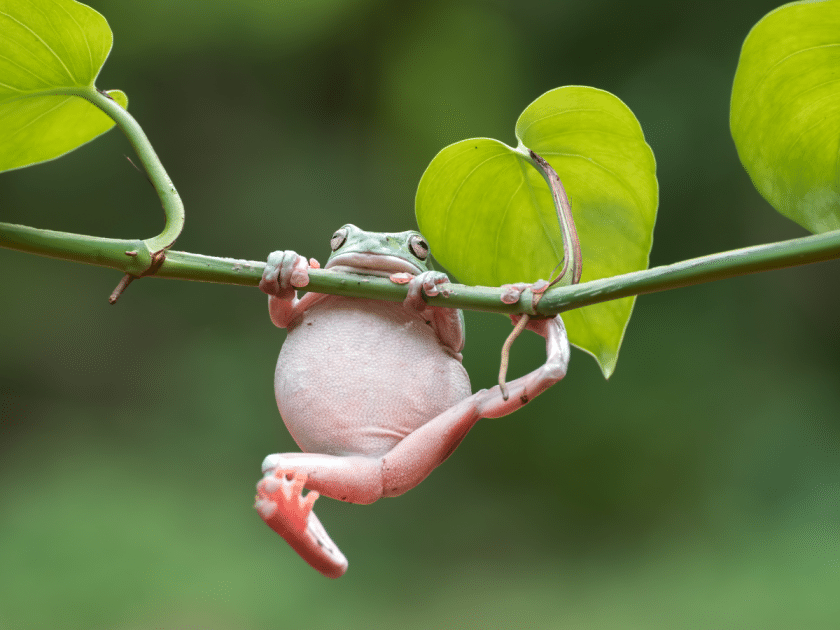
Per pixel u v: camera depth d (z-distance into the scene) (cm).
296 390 172
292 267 172
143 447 870
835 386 859
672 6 908
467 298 171
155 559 698
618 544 806
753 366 873
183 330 946
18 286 924
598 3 930
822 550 686
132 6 916
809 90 174
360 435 171
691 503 827
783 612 616
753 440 839
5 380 907
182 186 963
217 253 959
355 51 988
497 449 883
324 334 172
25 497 772
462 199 178
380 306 173
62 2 175
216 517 770
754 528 767
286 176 978
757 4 884
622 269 179
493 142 177
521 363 859
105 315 941
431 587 748
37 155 179
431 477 867
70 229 949
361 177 995
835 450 811
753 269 170
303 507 168
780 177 175
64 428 888
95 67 176
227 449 877
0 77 176
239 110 981
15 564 685
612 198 178
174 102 966
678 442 855
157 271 172
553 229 179
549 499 866
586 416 876
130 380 928
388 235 173
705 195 910
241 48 961
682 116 908
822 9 173
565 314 179
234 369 915
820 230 175
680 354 879
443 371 172
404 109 998
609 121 177
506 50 983
